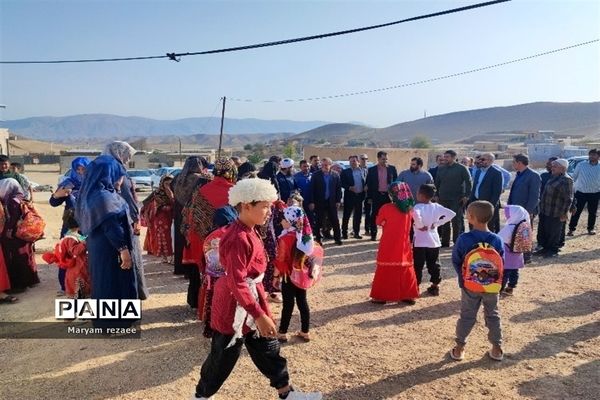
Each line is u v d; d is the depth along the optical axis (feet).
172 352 16.89
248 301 10.93
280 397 12.44
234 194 11.35
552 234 32.32
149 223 31.17
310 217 36.42
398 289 22.04
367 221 41.16
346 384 14.69
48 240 37.45
